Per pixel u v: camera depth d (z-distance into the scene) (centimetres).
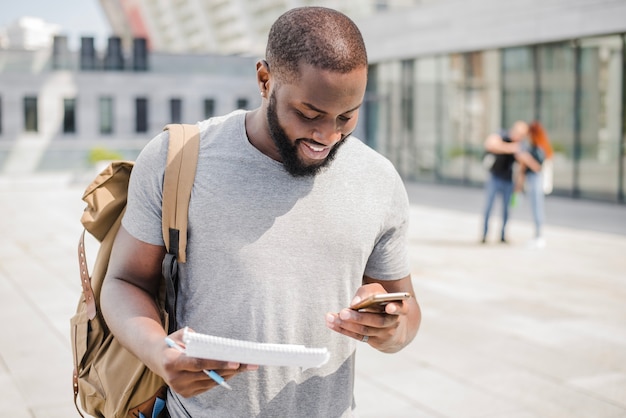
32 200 1834
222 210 166
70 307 712
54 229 1291
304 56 148
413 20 2197
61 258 985
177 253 168
